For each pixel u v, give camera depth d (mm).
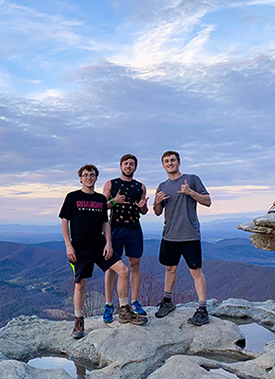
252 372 2455
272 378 2332
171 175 3834
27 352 3084
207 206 3664
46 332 3535
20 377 2215
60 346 3203
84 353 2967
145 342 2961
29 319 3934
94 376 2428
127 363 2652
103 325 3580
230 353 2984
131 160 3744
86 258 3344
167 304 3861
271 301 4633
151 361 2725
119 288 3402
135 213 3730
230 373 2492
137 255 3689
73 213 3350
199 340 3096
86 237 3338
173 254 3770
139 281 3779
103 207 3455
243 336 3344
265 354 2648
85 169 3328
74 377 2568
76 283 3363
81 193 3379
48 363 2875
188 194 3490
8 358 2902
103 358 2789
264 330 3701
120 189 3740
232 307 4371
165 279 3926
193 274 3623
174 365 2463
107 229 3498
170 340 3059
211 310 4375
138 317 3389
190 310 3953
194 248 3586
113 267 3375
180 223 3611
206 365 2609
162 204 3842
